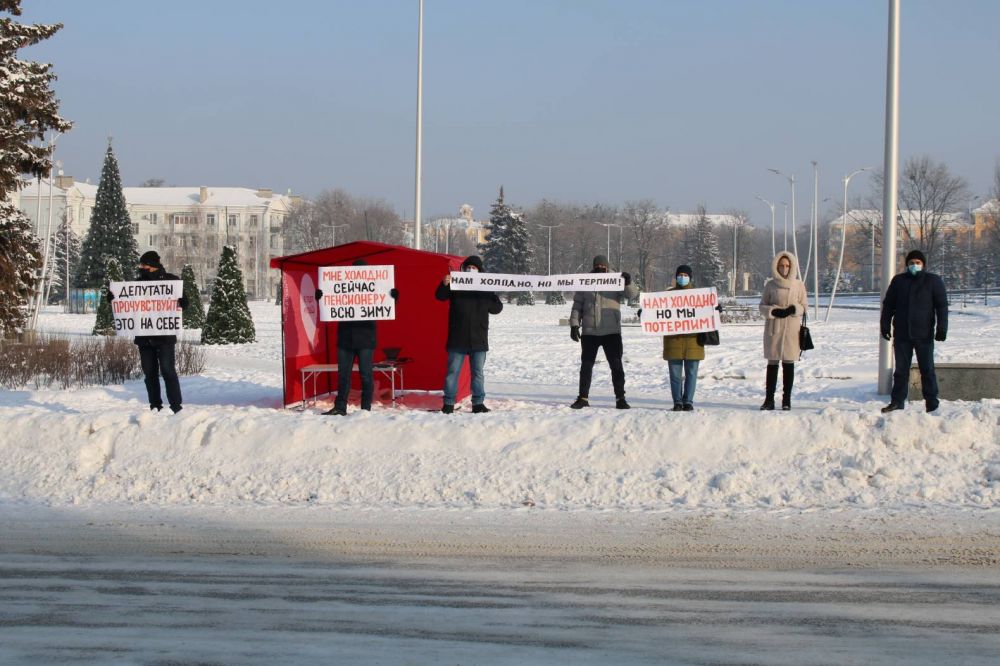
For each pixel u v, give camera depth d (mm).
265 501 9453
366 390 13039
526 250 100438
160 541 8008
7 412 11078
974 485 9211
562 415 10484
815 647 5590
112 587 6797
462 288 12938
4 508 9266
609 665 5336
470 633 5840
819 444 9758
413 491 9539
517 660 5414
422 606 6344
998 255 103500
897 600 6422
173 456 10297
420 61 24484
